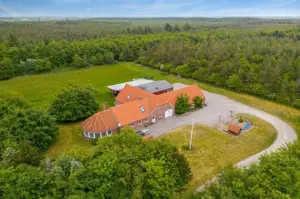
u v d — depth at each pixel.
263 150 41.22
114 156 25.09
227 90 72.00
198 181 32.78
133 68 99.69
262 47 85.12
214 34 135.62
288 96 62.06
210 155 39.38
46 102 61.81
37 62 89.31
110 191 23.28
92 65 103.38
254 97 66.69
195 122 51.41
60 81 80.69
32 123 38.62
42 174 23.16
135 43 117.56
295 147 28.97
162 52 96.88
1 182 22.05
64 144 42.94
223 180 25.05
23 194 21.23
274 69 65.12
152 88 65.25
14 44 106.25
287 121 52.69
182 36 129.75
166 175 23.97
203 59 82.50
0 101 42.88
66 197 21.53
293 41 103.81
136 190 22.38
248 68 72.00
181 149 40.97
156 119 51.91
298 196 22.27
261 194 21.88
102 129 43.81
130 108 48.59
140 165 24.56
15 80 81.44
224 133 46.75
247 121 51.78
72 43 106.50
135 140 29.36
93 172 23.92
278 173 24.41
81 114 49.81
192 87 60.41
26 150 28.62
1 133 35.94
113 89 67.00
